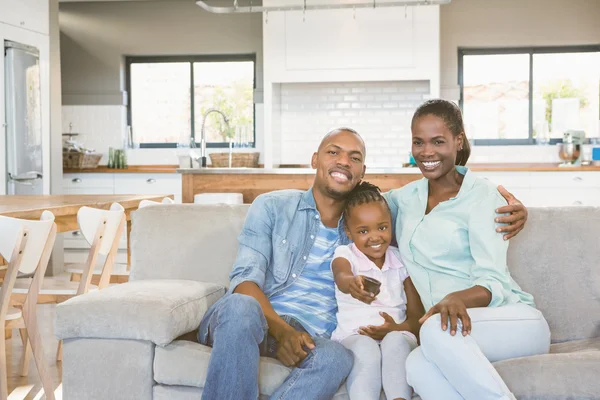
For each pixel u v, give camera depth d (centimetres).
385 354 180
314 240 208
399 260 206
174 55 769
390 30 660
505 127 736
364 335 189
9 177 536
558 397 161
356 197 205
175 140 778
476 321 172
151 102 778
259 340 172
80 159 709
